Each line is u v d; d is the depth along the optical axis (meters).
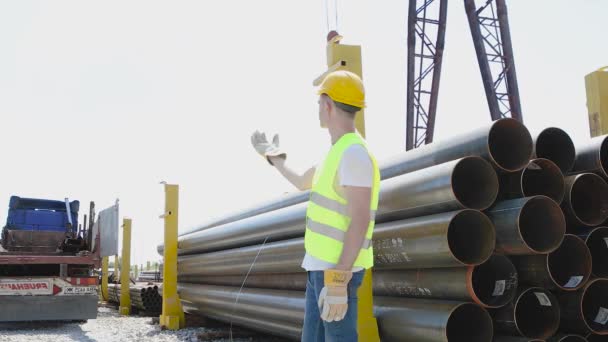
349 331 2.63
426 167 4.75
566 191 4.36
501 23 20.55
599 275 4.34
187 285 10.91
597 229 4.32
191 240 10.44
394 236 4.59
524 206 3.91
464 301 4.18
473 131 4.32
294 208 6.62
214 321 11.10
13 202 13.38
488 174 4.15
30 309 10.77
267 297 7.28
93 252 11.74
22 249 12.88
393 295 5.03
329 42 4.98
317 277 2.65
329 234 2.63
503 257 4.19
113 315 14.07
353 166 2.50
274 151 3.30
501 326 4.25
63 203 13.99
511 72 20.39
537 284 4.22
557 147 4.59
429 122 23.05
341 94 2.75
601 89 6.02
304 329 2.82
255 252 7.45
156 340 8.66
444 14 23.20
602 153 4.51
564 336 4.22
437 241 4.08
